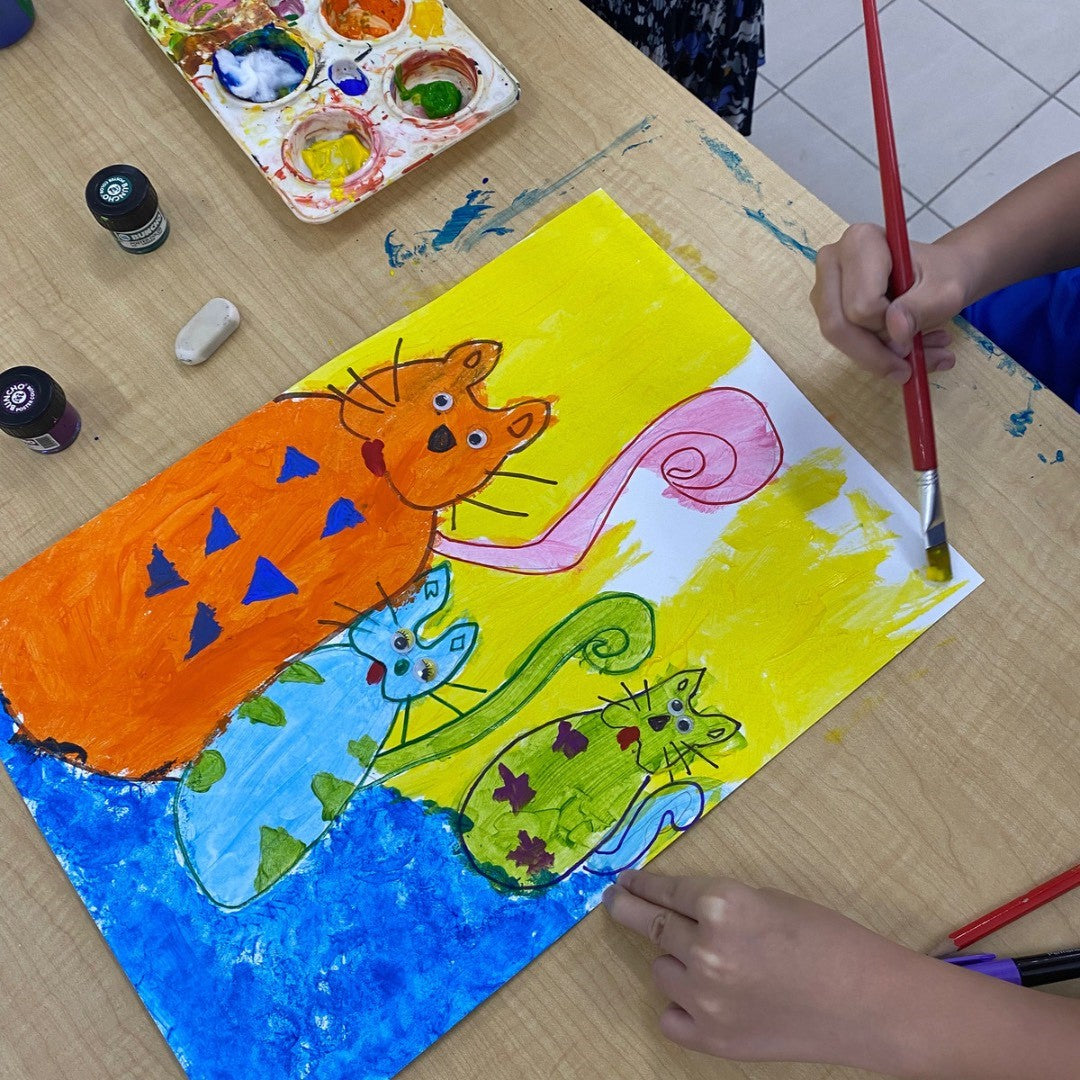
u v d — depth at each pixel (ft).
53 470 2.01
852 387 2.01
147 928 1.72
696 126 2.22
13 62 2.32
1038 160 4.88
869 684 1.83
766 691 1.82
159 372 2.07
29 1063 1.66
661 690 1.83
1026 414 1.97
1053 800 1.75
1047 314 2.68
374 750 1.81
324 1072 1.65
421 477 1.98
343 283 2.13
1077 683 1.82
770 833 1.75
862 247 1.91
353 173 2.16
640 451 1.99
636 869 1.73
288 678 1.86
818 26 5.18
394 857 1.75
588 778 1.78
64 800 1.80
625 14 3.00
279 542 1.95
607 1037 1.66
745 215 2.14
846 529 1.92
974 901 1.71
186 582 1.93
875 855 1.74
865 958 1.57
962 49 5.08
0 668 1.88
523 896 1.73
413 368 2.06
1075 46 5.06
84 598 1.92
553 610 1.89
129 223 2.05
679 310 2.08
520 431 2.01
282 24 2.24
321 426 2.02
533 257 2.13
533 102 2.25
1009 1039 1.54
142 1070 1.66
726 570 1.90
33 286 2.14
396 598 1.91
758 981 1.56
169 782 1.81
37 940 1.73
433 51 2.22
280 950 1.71
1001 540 1.90
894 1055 1.54
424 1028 1.66
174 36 2.24
